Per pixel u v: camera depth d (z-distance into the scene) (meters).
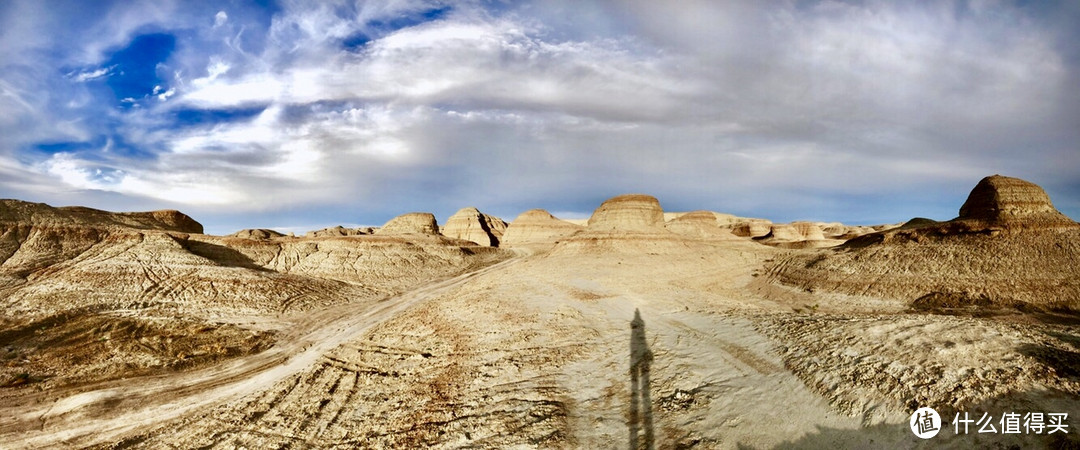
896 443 8.97
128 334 26.81
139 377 22.16
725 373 14.09
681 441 11.12
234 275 37.34
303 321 31.72
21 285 33.44
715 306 25.52
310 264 49.75
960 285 24.41
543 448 11.88
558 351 18.84
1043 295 22.42
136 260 37.69
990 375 9.79
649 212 58.31
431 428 13.97
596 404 13.98
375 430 14.68
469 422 13.87
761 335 16.67
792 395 11.71
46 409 19.08
